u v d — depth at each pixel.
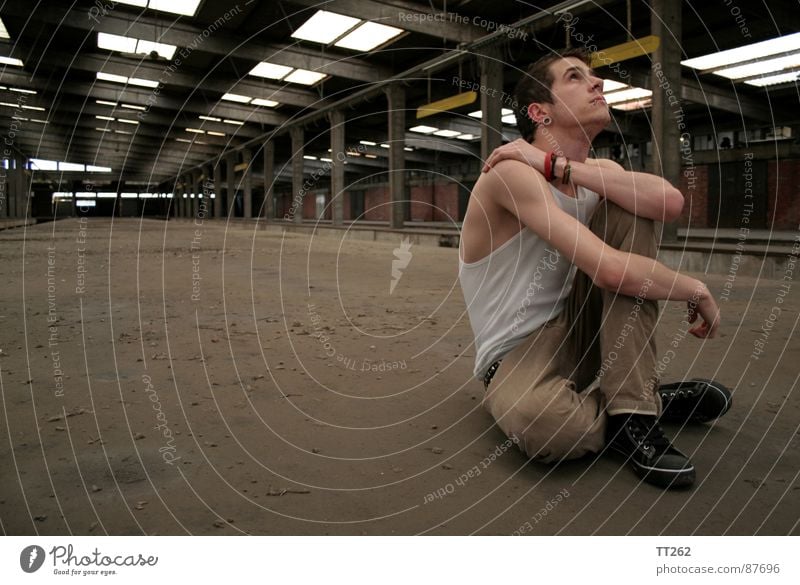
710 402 1.67
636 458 1.38
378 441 1.60
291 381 2.19
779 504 1.24
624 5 11.17
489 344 1.62
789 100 19.16
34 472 1.36
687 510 1.22
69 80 20.17
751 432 1.66
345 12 12.10
